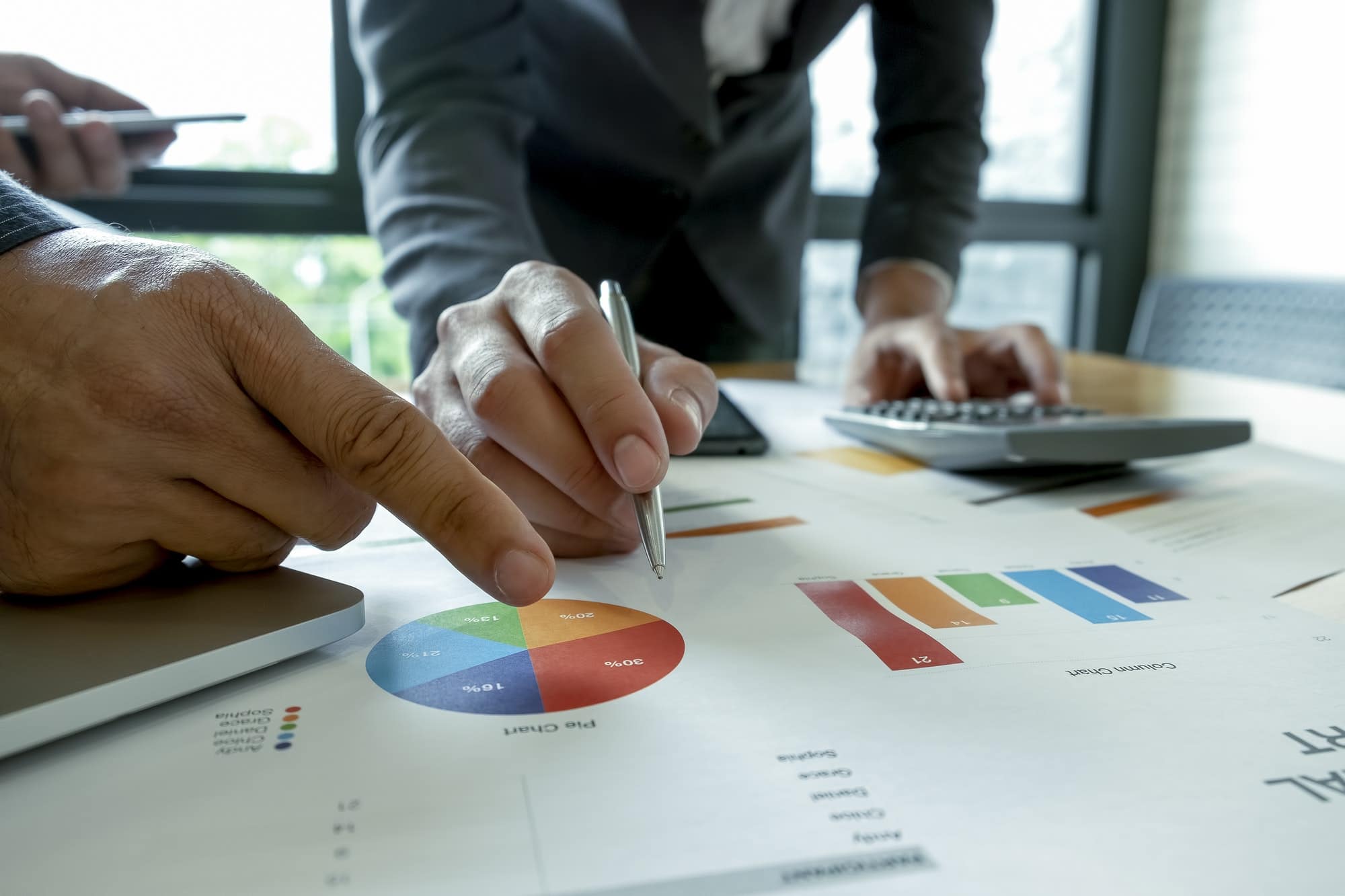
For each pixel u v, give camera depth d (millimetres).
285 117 1446
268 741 218
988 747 215
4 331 266
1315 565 365
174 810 190
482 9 710
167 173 1398
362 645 275
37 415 256
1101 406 740
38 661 229
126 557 277
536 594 257
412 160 664
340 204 1479
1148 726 226
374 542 385
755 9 868
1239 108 2109
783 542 390
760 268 1009
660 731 222
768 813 187
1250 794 197
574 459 338
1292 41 2008
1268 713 234
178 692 229
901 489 496
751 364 1021
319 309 1536
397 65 716
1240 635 287
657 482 318
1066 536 404
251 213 1432
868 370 775
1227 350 1591
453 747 214
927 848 176
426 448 258
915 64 957
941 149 956
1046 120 2170
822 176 1870
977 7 965
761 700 239
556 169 893
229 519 279
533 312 374
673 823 184
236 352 263
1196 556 376
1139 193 2256
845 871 170
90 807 191
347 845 178
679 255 978
